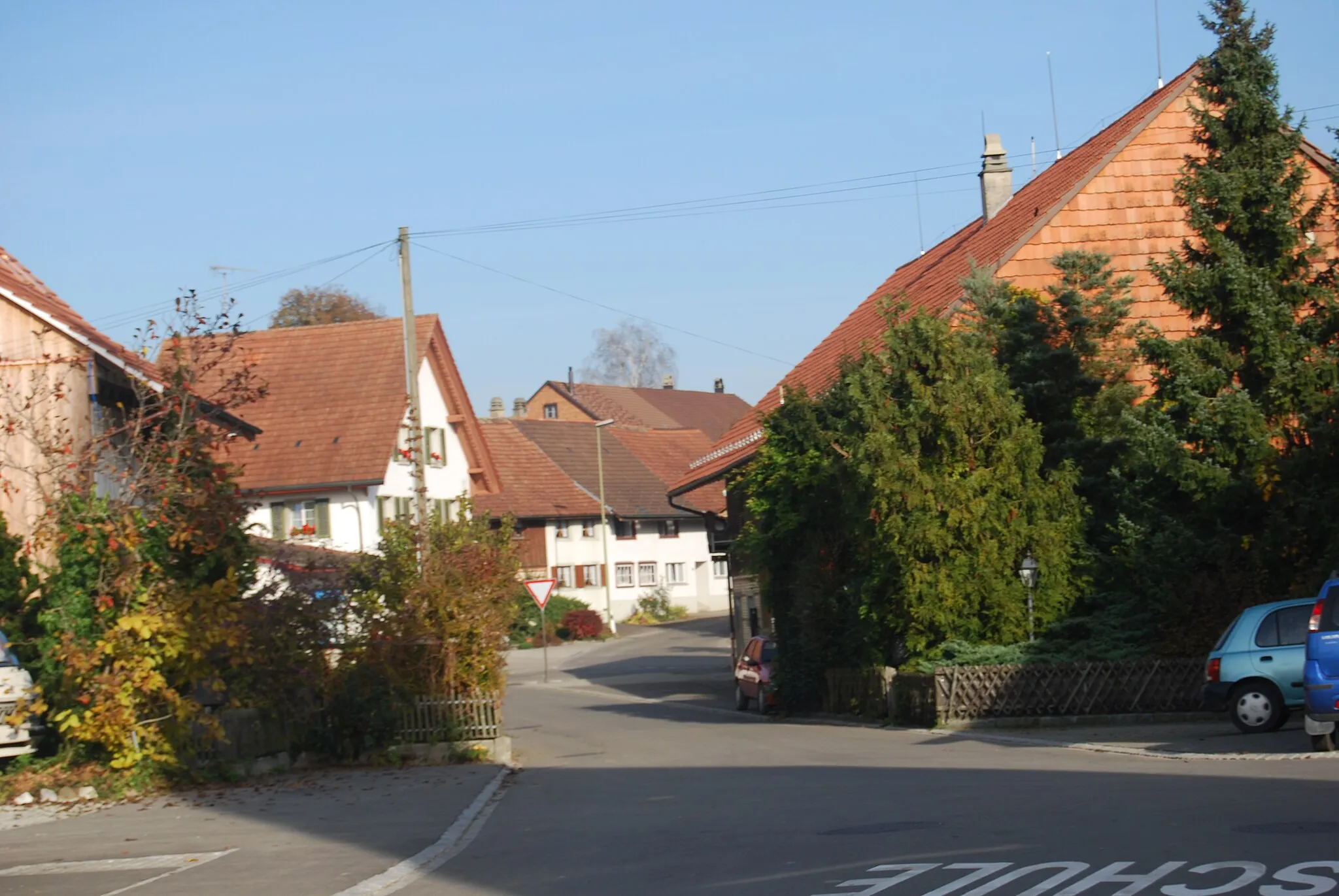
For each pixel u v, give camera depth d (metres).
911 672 22.47
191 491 17.98
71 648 16.03
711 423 104.56
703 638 63.78
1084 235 31.27
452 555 20.25
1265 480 20.05
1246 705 17.61
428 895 9.04
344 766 18.91
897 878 8.37
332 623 19.70
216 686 17.92
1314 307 21.39
